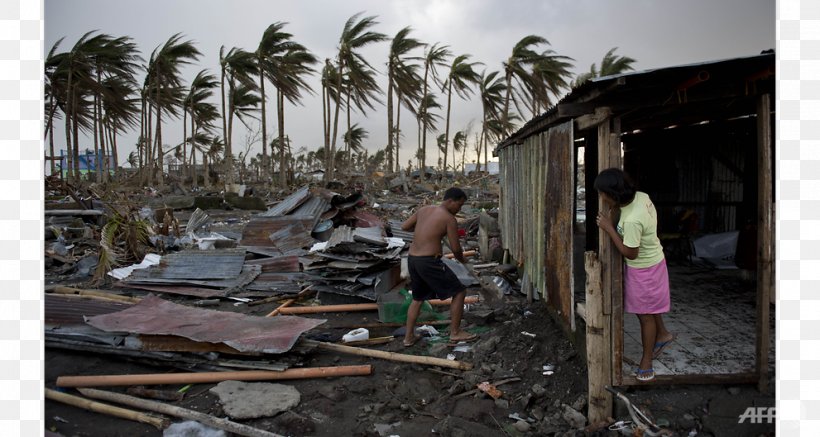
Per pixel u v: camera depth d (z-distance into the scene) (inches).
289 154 1430.9
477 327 211.9
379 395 151.9
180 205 738.2
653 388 132.0
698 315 182.2
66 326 179.3
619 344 129.1
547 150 176.7
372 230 277.6
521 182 234.4
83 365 166.6
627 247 121.9
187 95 1344.7
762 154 122.5
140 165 1182.3
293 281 281.0
